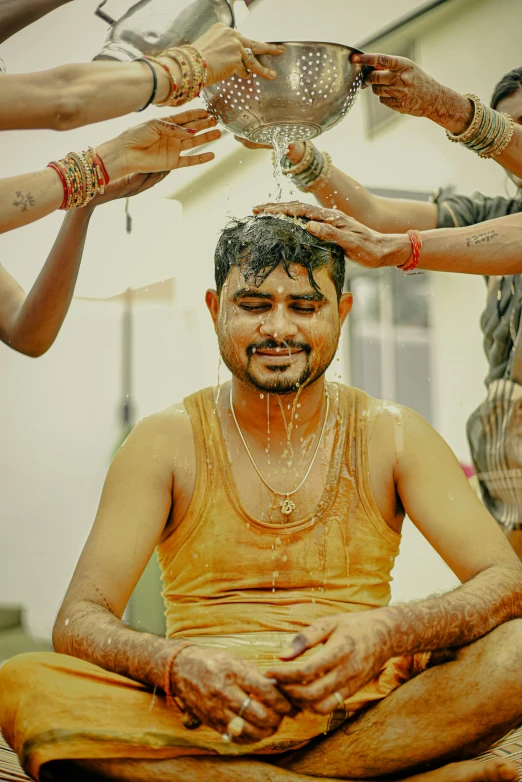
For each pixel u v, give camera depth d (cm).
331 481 218
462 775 177
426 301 523
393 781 185
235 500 215
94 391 523
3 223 217
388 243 235
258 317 211
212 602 212
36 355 274
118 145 233
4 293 278
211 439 220
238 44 219
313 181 291
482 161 466
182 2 228
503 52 445
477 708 179
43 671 178
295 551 213
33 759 172
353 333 531
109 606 204
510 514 314
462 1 458
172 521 220
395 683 203
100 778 177
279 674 170
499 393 315
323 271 215
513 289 312
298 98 225
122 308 486
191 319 474
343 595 213
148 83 213
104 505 215
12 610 516
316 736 188
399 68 236
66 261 253
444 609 185
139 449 220
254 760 178
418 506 215
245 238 214
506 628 184
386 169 510
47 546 550
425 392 519
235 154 480
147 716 176
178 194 477
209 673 171
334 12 450
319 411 221
